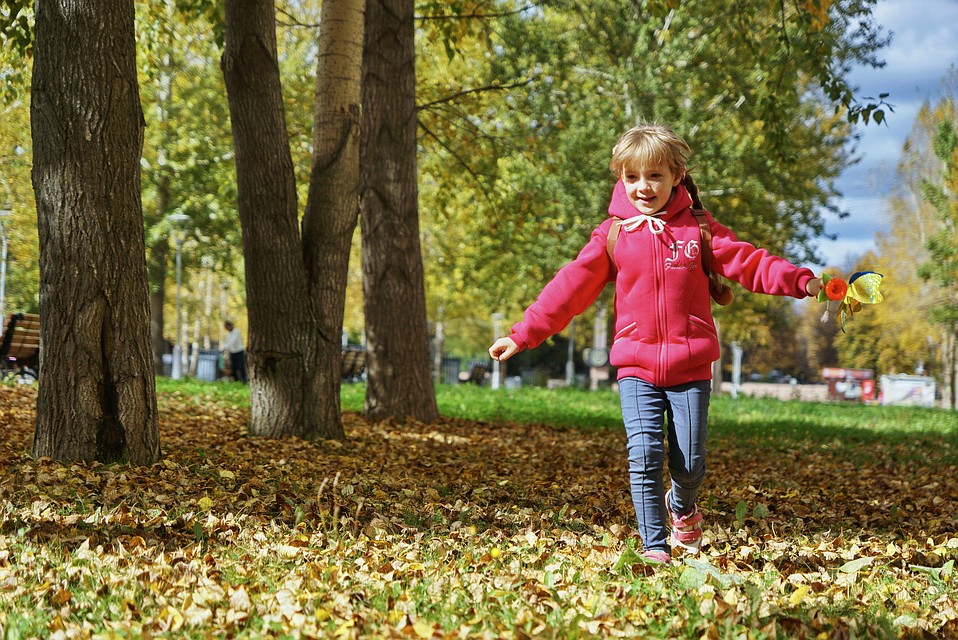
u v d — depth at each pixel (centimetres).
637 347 411
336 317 999
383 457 877
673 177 414
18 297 3319
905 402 4997
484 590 374
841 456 1095
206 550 442
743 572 429
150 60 1422
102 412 675
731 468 927
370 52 1262
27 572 387
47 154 657
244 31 914
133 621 331
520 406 1761
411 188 1280
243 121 933
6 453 705
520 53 1770
